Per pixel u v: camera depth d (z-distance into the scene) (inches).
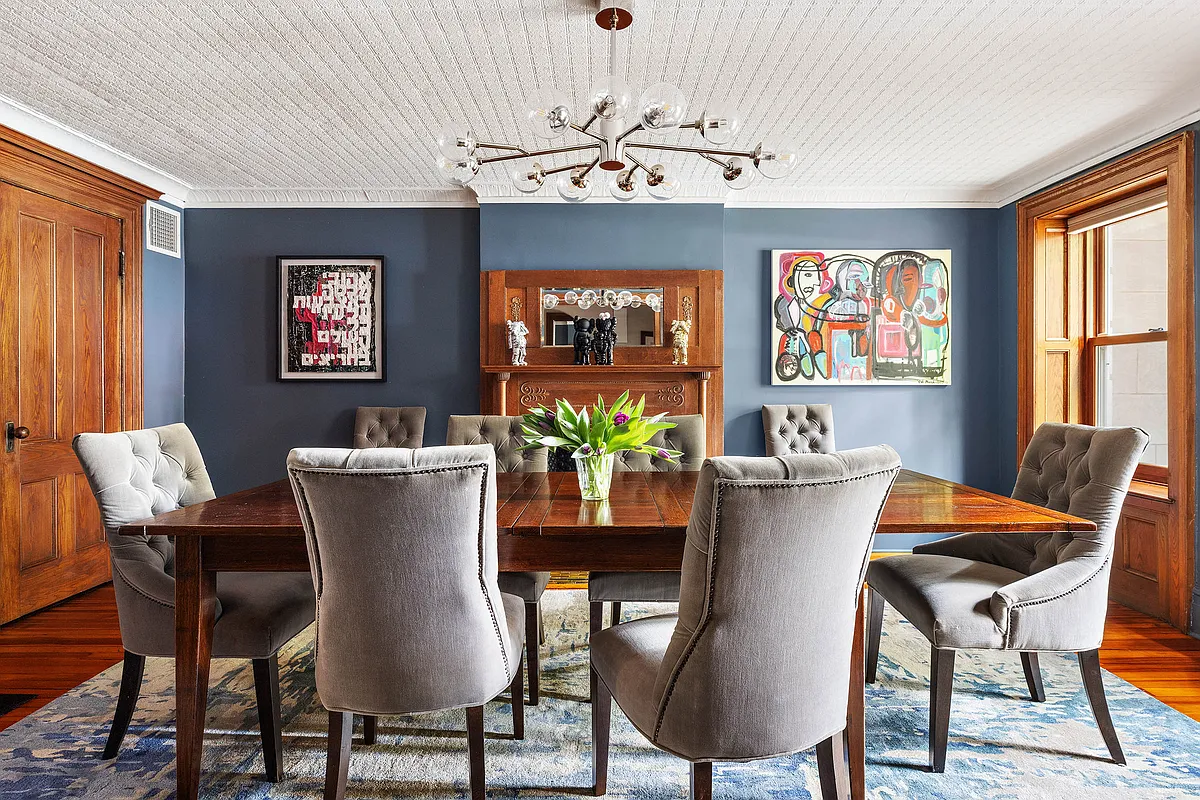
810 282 171.6
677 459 80.1
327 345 171.8
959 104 116.3
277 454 172.4
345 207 171.9
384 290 171.6
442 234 172.1
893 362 171.9
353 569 54.1
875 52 97.7
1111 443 74.1
